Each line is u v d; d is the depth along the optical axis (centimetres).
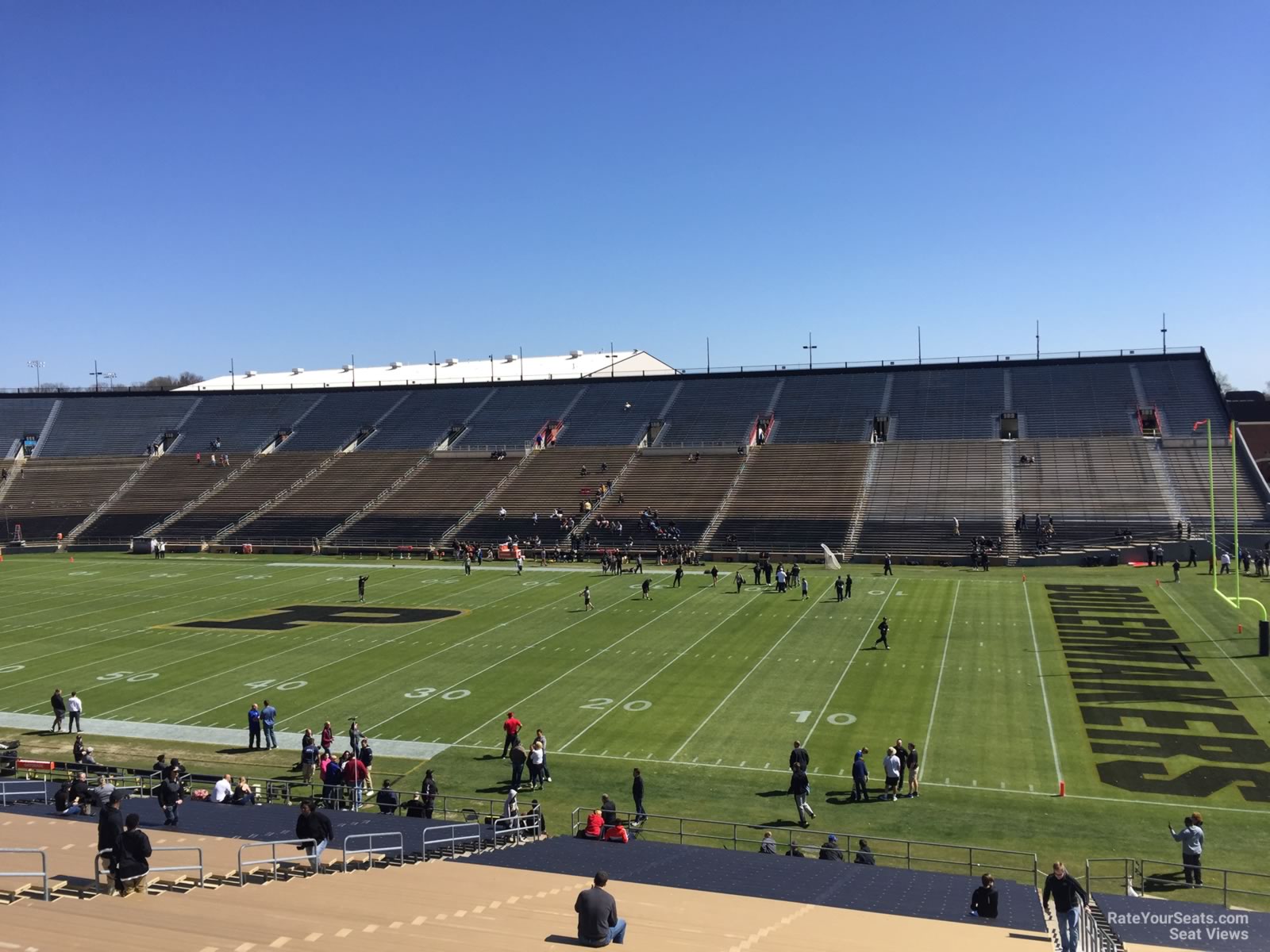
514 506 8719
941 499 7825
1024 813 2692
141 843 1667
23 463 10688
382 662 4469
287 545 8450
